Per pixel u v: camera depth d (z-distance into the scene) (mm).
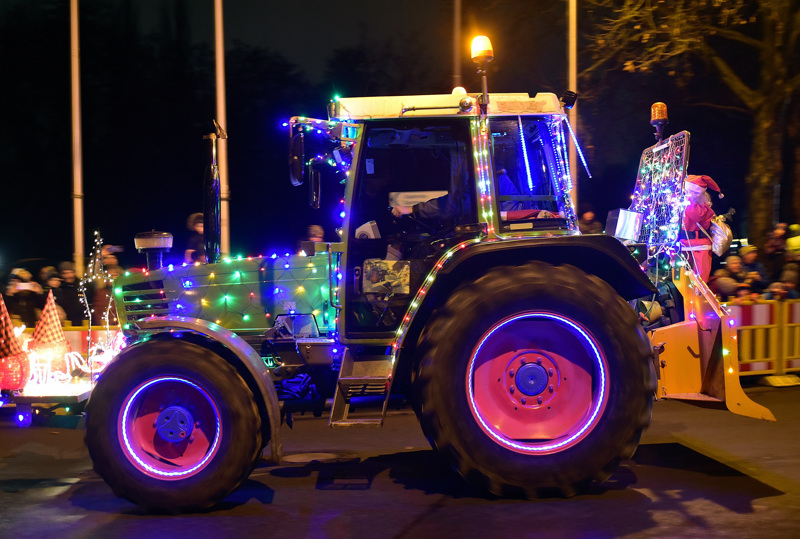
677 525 4008
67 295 8039
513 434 4562
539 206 4875
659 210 5469
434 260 4793
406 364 4859
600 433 4434
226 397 4383
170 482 4367
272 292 5062
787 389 7527
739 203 17375
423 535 3963
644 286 4555
